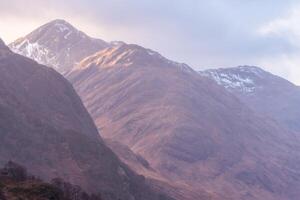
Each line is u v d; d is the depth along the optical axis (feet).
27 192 388.57
